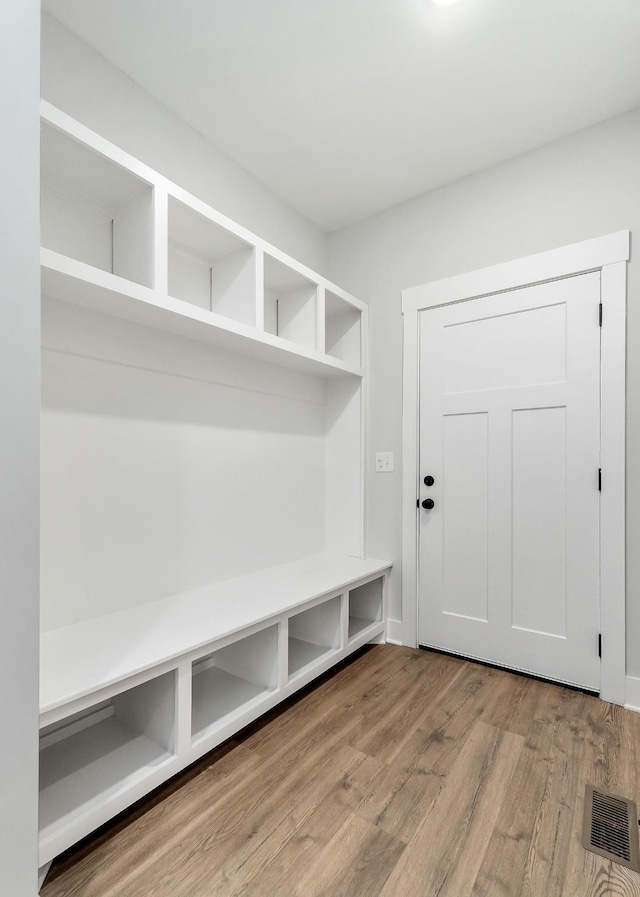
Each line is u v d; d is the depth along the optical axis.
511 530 2.24
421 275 2.57
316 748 1.61
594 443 2.03
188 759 1.43
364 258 2.80
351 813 1.31
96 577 1.64
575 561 2.06
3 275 0.91
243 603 1.83
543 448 2.16
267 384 2.43
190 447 2.00
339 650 2.21
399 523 2.62
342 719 1.80
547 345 2.16
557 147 2.14
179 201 1.62
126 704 1.58
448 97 1.88
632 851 1.18
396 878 1.10
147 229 1.58
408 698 1.96
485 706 1.90
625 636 1.93
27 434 0.95
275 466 2.48
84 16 1.52
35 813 0.95
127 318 1.71
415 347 2.56
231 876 1.10
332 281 2.93
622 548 1.94
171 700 1.42
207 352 2.08
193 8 1.49
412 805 1.34
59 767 1.34
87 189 1.59
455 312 2.44
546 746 1.62
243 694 1.78
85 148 1.36
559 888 1.08
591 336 2.04
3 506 0.91
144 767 1.34
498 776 1.46
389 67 1.73
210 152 2.14
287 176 2.40
